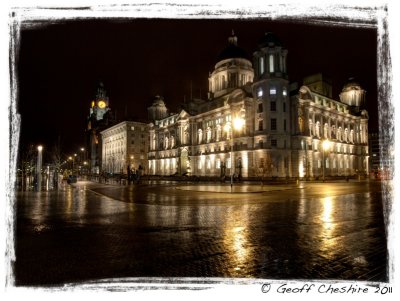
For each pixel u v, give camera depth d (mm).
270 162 68875
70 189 42031
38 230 13359
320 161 82625
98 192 35938
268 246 10555
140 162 132500
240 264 8664
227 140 83625
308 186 46000
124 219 16266
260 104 73375
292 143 74000
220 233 12664
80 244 10875
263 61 74250
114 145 144875
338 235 12180
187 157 99375
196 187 44500
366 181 64938
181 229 13516
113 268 8367
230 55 97875
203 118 96375
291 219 16031
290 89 77500
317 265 8539
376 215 17281
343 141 96750
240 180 64000
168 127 115750
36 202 25109
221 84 99000
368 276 7727
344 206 21406
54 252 9867
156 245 10719
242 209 20094
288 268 8328
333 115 93875
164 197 29000
